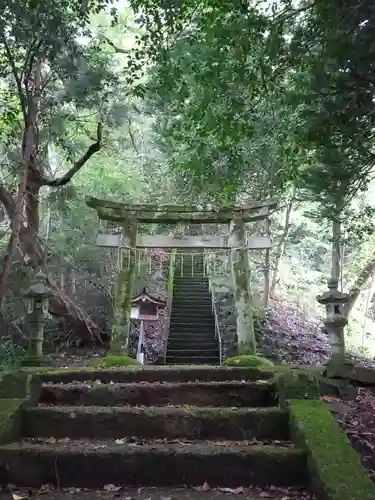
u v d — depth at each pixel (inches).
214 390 173.8
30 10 225.3
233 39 170.4
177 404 171.9
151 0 215.5
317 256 697.6
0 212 385.7
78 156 442.9
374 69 145.9
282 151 216.7
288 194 432.8
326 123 165.6
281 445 139.7
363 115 161.8
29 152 223.8
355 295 534.0
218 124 198.7
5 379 162.9
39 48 252.8
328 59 155.3
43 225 459.8
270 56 163.6
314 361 419.5
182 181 406.3
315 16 184.9
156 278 529.3
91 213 448.8
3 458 128.6
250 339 290.4
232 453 129.0
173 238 325.7
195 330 455.8
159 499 117.8
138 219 326.6
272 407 162.4
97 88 307.3
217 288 502.0
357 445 139.6
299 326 512.1
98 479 128.3
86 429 150.4
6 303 343.9
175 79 216.2
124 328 300.2
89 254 442.6
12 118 298.7
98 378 196.9
